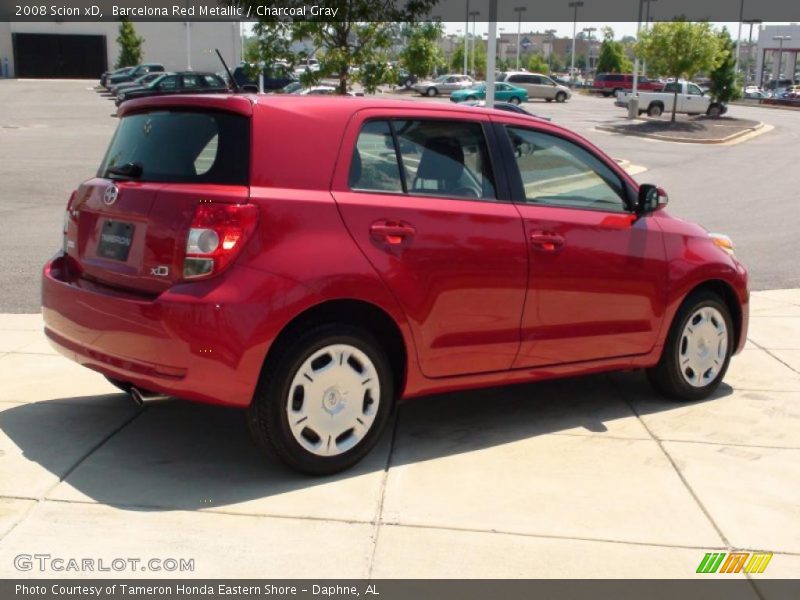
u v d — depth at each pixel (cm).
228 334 425
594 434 552
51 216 1410
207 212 430
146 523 419
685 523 439
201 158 455
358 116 478
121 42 6169
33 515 422
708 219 1590
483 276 502
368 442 483
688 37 4053
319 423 463
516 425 565
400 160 490
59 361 668
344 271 453
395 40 1144
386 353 500
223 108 455
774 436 556
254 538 409
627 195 583
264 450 458
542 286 528
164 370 434
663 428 566
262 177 444
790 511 455
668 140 3650
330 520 428
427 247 482
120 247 467
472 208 505
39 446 505
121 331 446
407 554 400
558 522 434
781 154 3081
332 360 463
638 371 695
